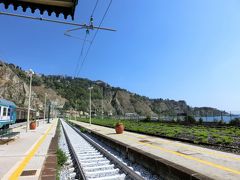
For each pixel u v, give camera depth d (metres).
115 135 23.52
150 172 9.03
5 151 11.70
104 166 9.81
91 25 8.34
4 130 15.68
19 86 146.25
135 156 10.99
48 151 11.66
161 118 61.62
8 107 23.75
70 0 5.05
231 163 9.51
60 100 198.00
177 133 23.53
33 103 147.38
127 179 7.91
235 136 20.38
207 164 9.34
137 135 23.47
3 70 140.12
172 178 7.52
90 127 41.84
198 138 18.28
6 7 5.23
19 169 7.97
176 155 11.46
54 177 6.86
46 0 5.05
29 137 19.55
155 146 14.77
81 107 185.75
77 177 8.29
